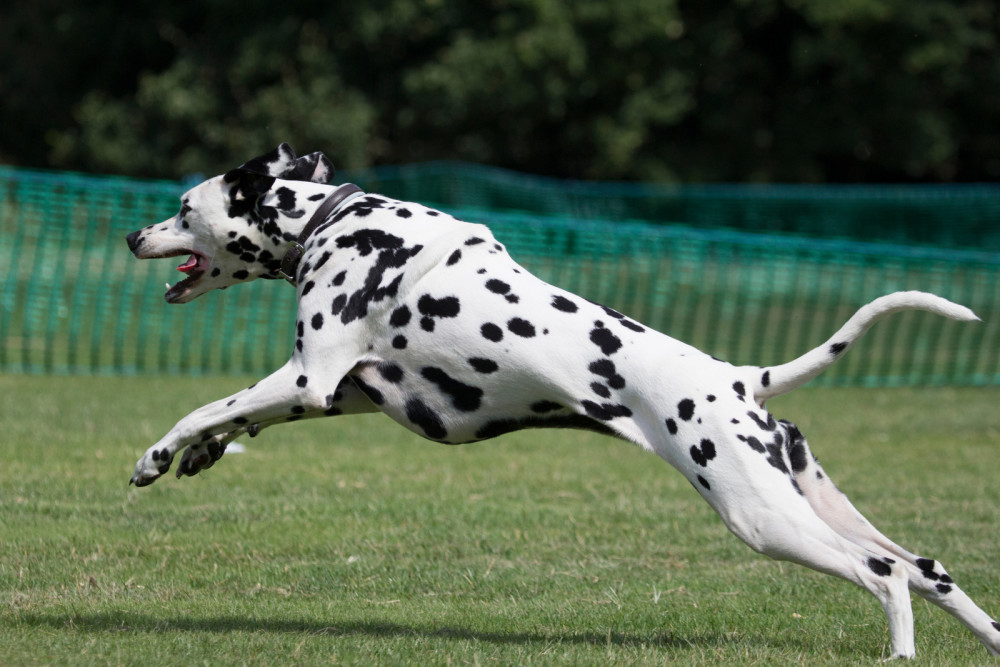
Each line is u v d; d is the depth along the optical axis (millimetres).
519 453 12969
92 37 43969
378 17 38969
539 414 6125
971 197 38719
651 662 5977
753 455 5762
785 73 43000
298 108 39094
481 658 5914
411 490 10648
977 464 12766
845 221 39750
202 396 15695
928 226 39125
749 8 41156
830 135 42625
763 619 7086
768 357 22500
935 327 26719
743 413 5836
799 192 40469
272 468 11391
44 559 7867
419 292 6168
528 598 7535
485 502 10227
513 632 6703
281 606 7062
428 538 8898
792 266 27469
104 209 24094
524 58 38562
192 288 6879
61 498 9680
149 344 21500
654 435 5922
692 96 42438
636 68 40750
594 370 5988
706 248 26281
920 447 13930
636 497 10727
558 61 39031
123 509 9391
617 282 24953
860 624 7059
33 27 44625
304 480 10859
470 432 6238
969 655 6293
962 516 10164
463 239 6273
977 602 7547
